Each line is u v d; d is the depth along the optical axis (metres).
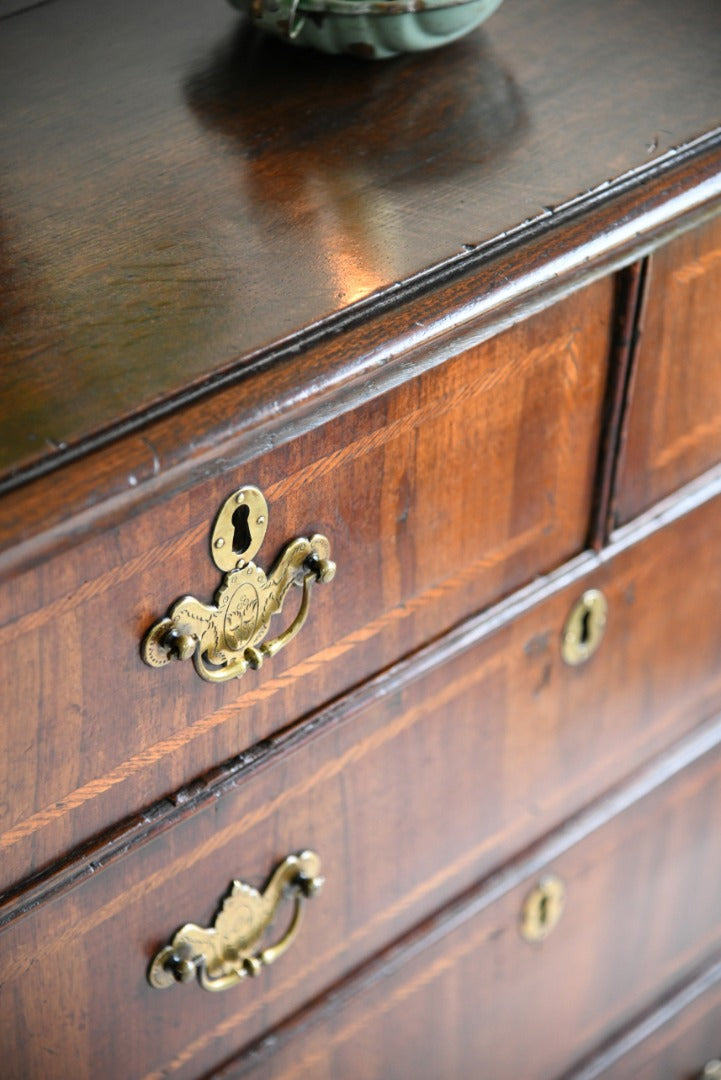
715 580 1.11
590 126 0.92
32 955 0.85
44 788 0.81
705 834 1.25
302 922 0.98
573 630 1.03
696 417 1.01
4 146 0.92
